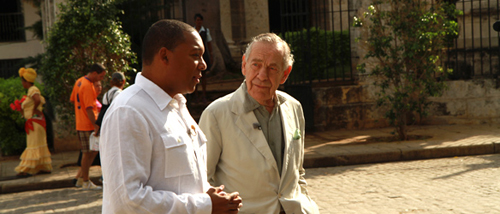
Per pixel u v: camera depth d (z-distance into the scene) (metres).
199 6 16.45
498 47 11.67
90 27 9.77
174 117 2.09
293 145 2.98
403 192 6.57
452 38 11.84
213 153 2.93
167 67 2.07
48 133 11.77
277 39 2.90
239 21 18.75
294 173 2.96
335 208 6.00
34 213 6.45
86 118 7.62
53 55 9.98
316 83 11.70
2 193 7.85
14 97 10.48
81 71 10.06
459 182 6.97
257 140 2.89
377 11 10.00
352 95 11.67
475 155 9.09
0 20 21.22
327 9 18.16
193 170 2.07
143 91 2.04
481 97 11.63
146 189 1.90
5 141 10.44
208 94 12.90
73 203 6.89
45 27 14.27
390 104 11.70
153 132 1.98
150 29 2.10
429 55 9.97
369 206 6.01
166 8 13.02
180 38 2.06
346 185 7.18
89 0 9.79
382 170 8.13
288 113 3.06
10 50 21.11
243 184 2.88
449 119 11.77
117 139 1.91
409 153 8.98
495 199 6.02
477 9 11.82
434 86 9.85
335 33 13.24
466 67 11.90
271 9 22.47
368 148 9.26
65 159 9.73
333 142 10.10
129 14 12.35
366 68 11.57
